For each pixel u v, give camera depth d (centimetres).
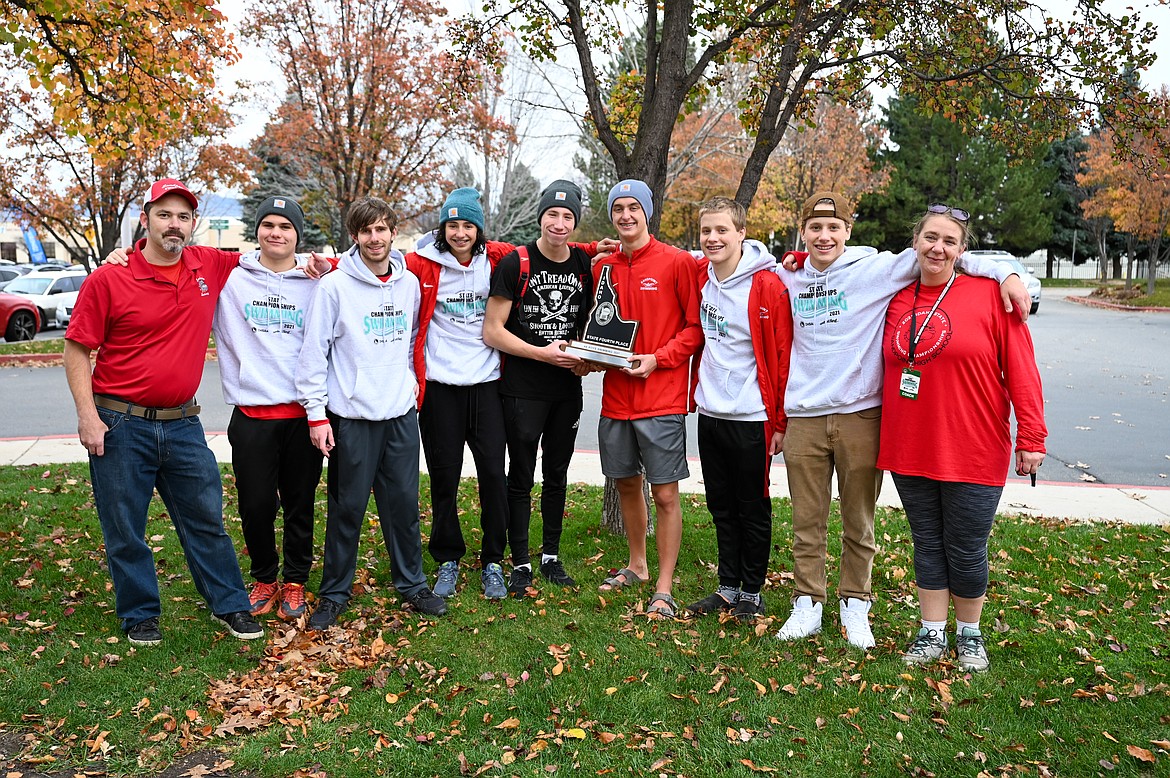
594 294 472
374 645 409
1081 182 3281
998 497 384
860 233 4172
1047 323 2333
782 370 430
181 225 386
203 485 416
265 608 451
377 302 434
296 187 2050
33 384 1319
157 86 743
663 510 466
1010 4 584
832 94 646
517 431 478
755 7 631
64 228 2008
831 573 518
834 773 315
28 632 418
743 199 572
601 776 313
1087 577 511
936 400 379
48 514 617
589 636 427
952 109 635
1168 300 2869
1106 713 351
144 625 411
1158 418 1068
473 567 527
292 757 322
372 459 443
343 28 1664
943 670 388
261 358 429
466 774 314
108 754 324
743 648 413
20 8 631
